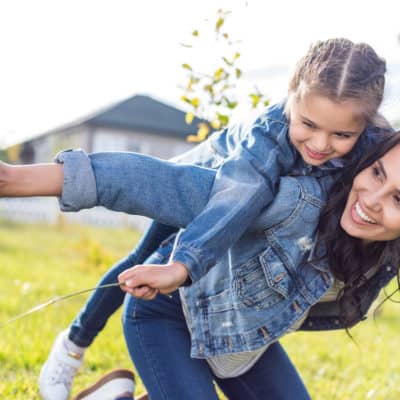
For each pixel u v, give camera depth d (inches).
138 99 1211.9
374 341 261.3
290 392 105.3
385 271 96.5
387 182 82.0
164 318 98.3
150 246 106.0
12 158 987.9
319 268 91.6
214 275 92.9
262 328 93.0
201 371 97.3
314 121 79.0
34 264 380.5
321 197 87.7
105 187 75.6
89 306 109.2
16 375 145.8
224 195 80.6
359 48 80.7
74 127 1181.7
